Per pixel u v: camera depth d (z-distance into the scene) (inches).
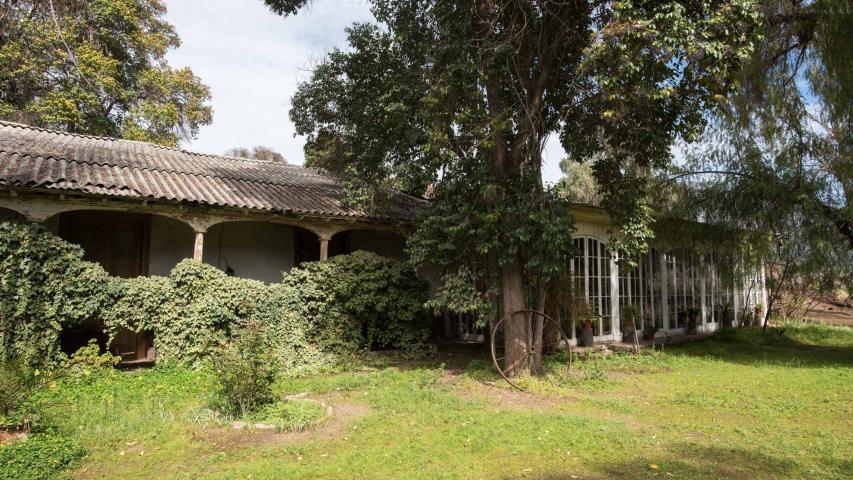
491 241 339.6
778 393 320.5
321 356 403.5
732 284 533.3
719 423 255.0
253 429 232.8
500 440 218.7
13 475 171.8
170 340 355.9
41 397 271.6
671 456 203.6
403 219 484.7
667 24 266.1
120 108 885.2
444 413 262.8
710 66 279.6
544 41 360.5
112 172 393.1
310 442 217.3
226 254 485.7
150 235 446.6
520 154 361.4
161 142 861.8
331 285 419.5
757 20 279.0
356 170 444.5
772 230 472.4
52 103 714.2
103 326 398.0
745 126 481.7
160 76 878.4
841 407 283.6
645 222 387.5
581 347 501.0
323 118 477.4
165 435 225.8
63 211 344.2
